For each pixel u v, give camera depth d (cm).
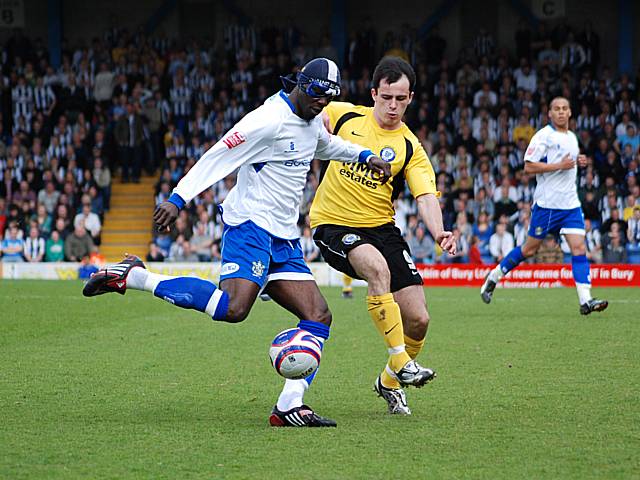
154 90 5772
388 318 1472
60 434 1351
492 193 4738
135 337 2430
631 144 5131
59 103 5797
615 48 6169
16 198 5244
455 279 4103
